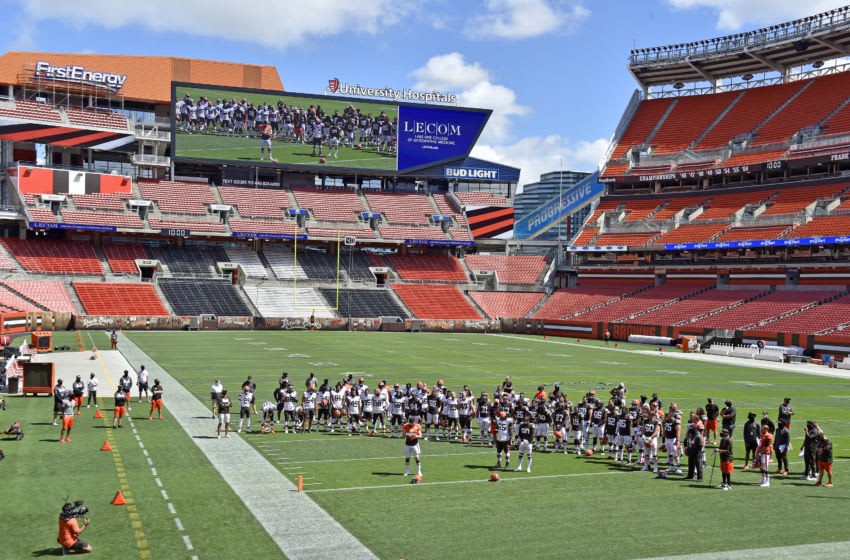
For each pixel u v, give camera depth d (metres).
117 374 45.56
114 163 100.81
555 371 52.97
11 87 93.81
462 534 18.23
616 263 99.94
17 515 19.00
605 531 18.69
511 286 106.81
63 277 85.38
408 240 104.06
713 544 17.81
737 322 77.88
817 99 95.56
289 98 102.56
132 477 22.91
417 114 107.44
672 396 42.56
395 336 82.69
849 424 35.00
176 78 103.56
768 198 90.50
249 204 101.06
